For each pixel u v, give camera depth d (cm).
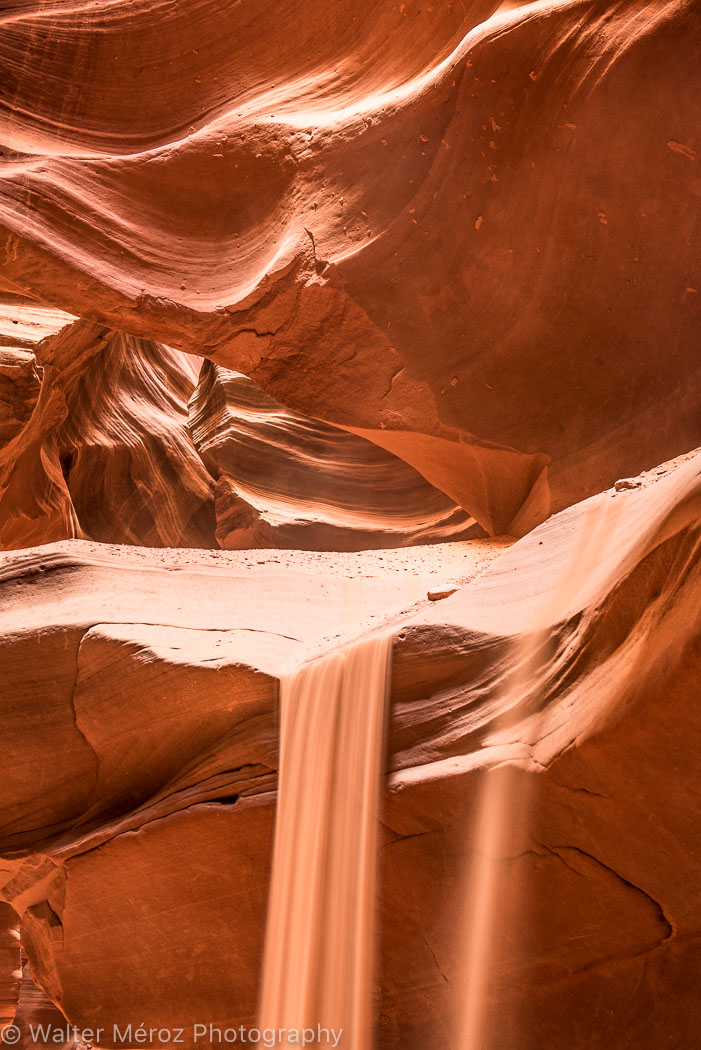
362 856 586
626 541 543
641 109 829
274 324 968
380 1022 588
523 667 567
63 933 716
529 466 920
